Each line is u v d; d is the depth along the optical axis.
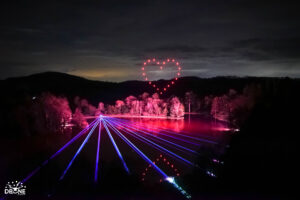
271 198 11.60
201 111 99.44
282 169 14.05
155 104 94.12
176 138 42.62
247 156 16.84
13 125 41.59
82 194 17.06
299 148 15.60
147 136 45.22
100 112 102.62
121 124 66.19
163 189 16.66
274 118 21.95
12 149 33.69
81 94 131.12
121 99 130.62
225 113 69.06
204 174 17.81
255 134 20.23
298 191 11.85
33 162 27.30
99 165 25.92
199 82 125.19
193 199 13.55
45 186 18.89
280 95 25.88
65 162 27.20
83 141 40.38
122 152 32.28
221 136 42.00
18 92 50.75
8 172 23.22
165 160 27.91
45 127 47.31
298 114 21.09
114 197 16.23
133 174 22.31
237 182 14.52
